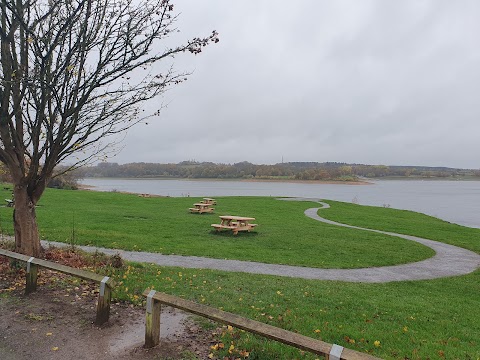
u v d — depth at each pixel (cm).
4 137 845
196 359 512
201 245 1631
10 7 665
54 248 1116
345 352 376
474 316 845
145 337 548
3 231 1583
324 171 16425
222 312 488
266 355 521
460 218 4781
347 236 2130
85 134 877
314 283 1070
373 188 16150
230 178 17525
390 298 955
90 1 722
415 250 1803
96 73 809
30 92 811
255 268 1270
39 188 945
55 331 595
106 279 627
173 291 837
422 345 614
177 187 13188
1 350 529
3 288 784
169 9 774
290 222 2689
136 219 2408
